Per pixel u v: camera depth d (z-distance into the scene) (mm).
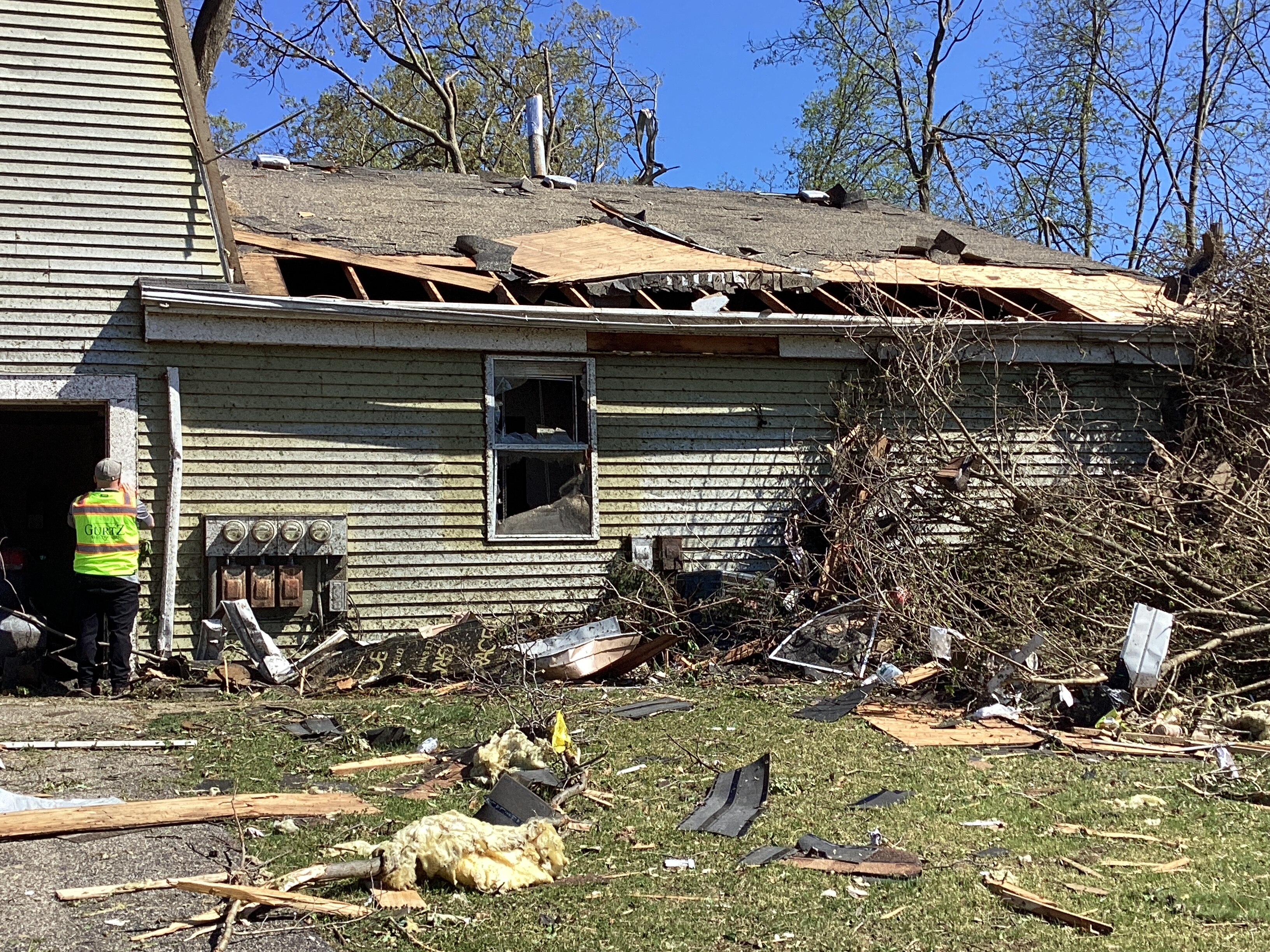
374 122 32750
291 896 4070
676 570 10766
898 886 4449
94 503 8555
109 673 8547
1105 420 12109
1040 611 8727
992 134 30375
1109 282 13617
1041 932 4004
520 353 10445
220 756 6434
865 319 10922
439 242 11906
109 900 4117
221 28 13891
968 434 10195
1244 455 10672
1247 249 12148
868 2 31219
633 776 6090
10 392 9055
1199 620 8344
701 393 11070
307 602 9742
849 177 32188
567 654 8945
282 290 9820
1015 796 5758
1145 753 6699
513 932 3949
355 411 9977
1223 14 26953
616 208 14391
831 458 11195
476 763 5949
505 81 32844
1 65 9180
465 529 10258
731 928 4012
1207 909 4215
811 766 6324
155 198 9477
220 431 9578
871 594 9312
